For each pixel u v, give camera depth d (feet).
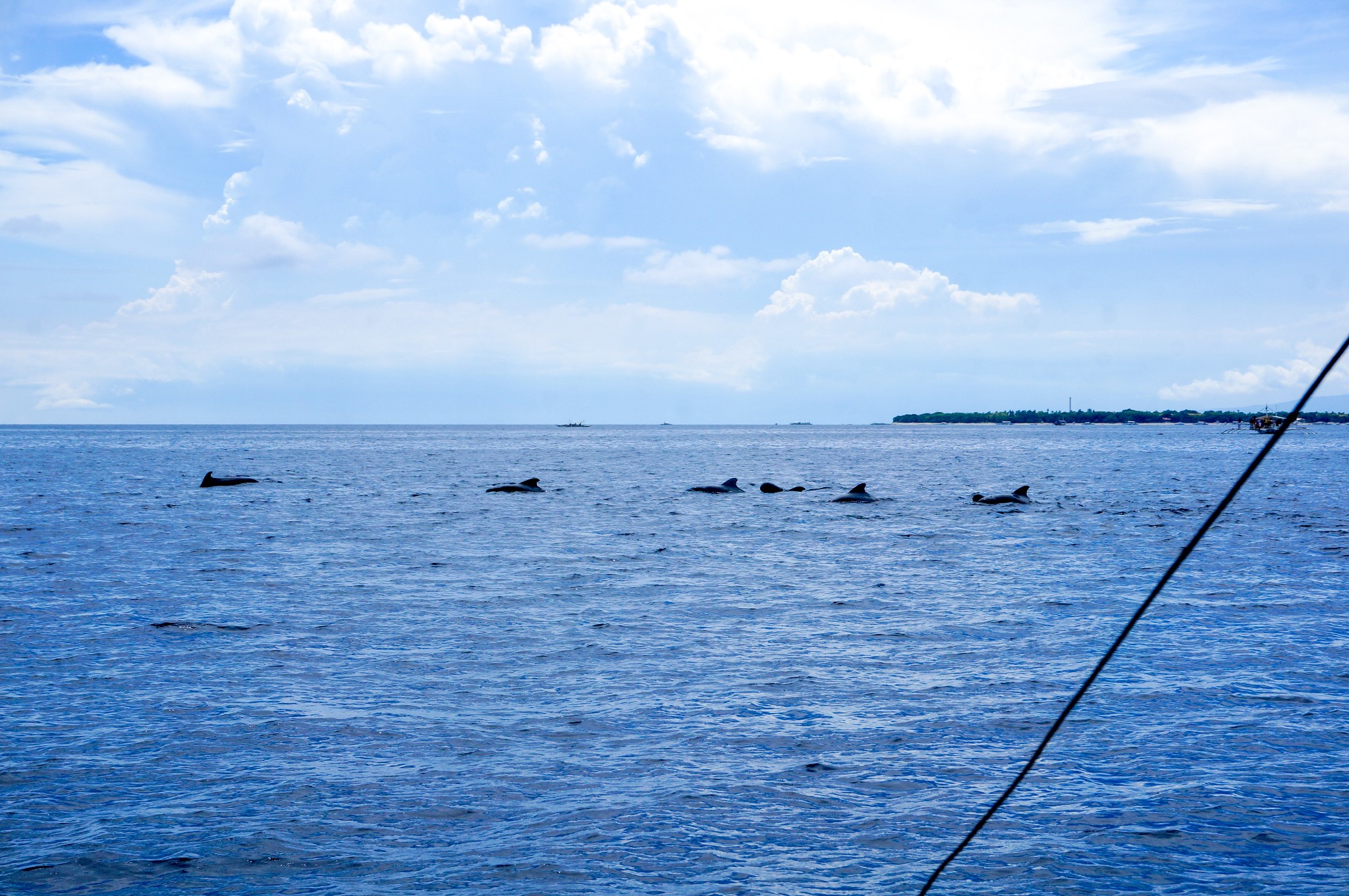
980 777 34.55
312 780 34.06
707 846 29.14
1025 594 71.41
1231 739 38.14
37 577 77.97
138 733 38.83
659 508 145.07
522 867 27.78
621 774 34.76
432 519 128.16
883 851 28.86
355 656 52.06
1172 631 57.36
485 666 49.98
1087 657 51.62
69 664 49.93
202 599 68.80
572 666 49.88
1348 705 42.27
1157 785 33.63
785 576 80.43
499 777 34.47
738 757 36.47
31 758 35.94
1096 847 28.99
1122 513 133.90
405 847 29.07
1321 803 31.94
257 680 46.98
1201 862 27.94
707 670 49.14
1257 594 69.10
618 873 27.48
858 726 40.04
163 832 29.86
